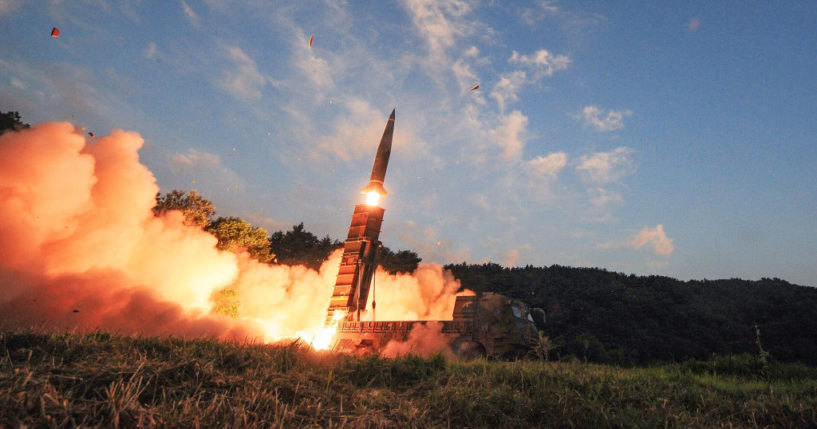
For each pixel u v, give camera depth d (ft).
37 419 13.60
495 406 23.95
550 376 30.48
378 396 23.09
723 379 42.34
